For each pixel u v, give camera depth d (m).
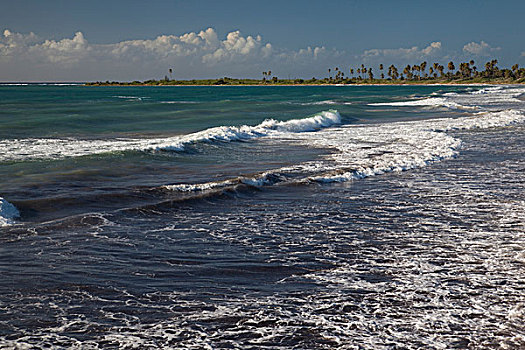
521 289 6.59
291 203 11.57
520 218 10.13
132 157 17.19
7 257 7.61
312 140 23.25
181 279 6.94
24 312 5.77
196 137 21.98
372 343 5.20
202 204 11.32
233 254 8.05
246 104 52.00
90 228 9.30
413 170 15.70
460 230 9.35
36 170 14.52
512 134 25.28
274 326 5.56
